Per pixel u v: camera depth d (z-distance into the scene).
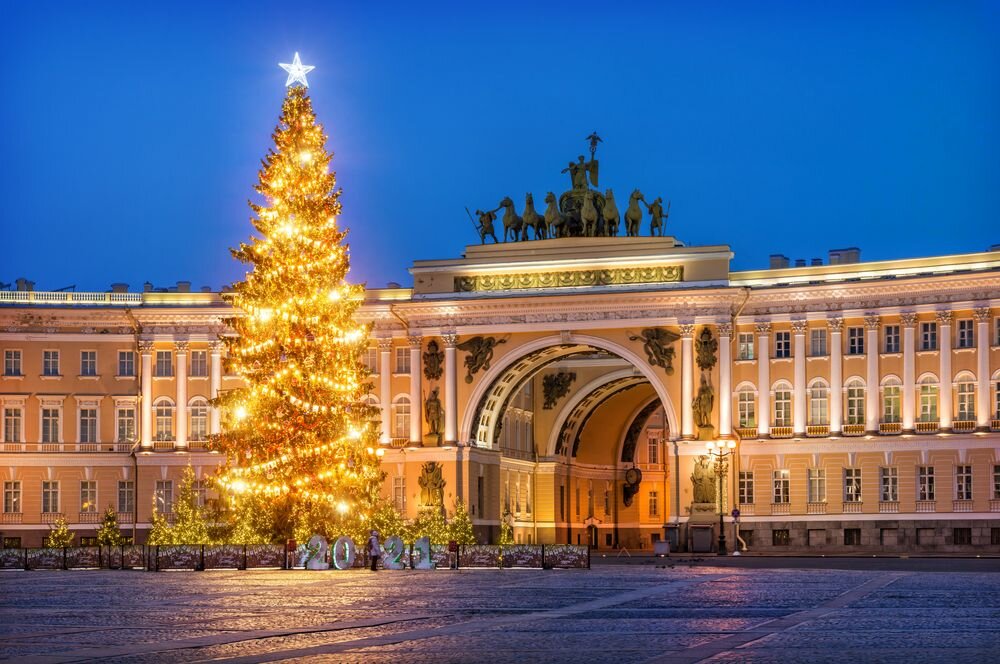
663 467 152.25
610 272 118.06
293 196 93.25
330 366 92.44
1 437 122.44
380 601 50.44
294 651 33.31
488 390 120.88
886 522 109.94
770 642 34.38
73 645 35.25
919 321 110.44
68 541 112.94
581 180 122.44
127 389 124.06
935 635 36.00
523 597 52.28
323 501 91.19
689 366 115.06
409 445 121.38
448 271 121.62
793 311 113.75
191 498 100.00
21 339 123.44
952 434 108.25
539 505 136.62
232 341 93.88
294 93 94.50
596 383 134.75
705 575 70.81
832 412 112.25
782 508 112.88
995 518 106.81
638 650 32.91
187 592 57.41
